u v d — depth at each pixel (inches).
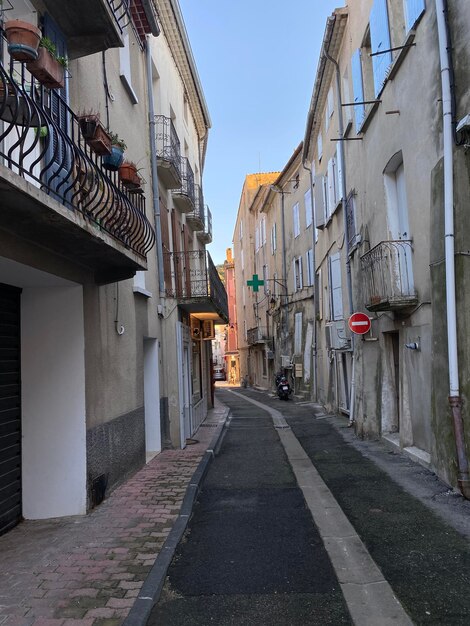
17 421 234.8
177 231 545.3
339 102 549.6
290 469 338.0
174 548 192.1
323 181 709.3
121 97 345.7
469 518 211.5
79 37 234.7
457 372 243.6
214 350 3262.8
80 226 179.2
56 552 189.8
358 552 184.7
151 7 378.9
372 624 134.9
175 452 402.3
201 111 767.1
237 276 2096.5
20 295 242.1
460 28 247.8
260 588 159.6
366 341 455.2
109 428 273.3
